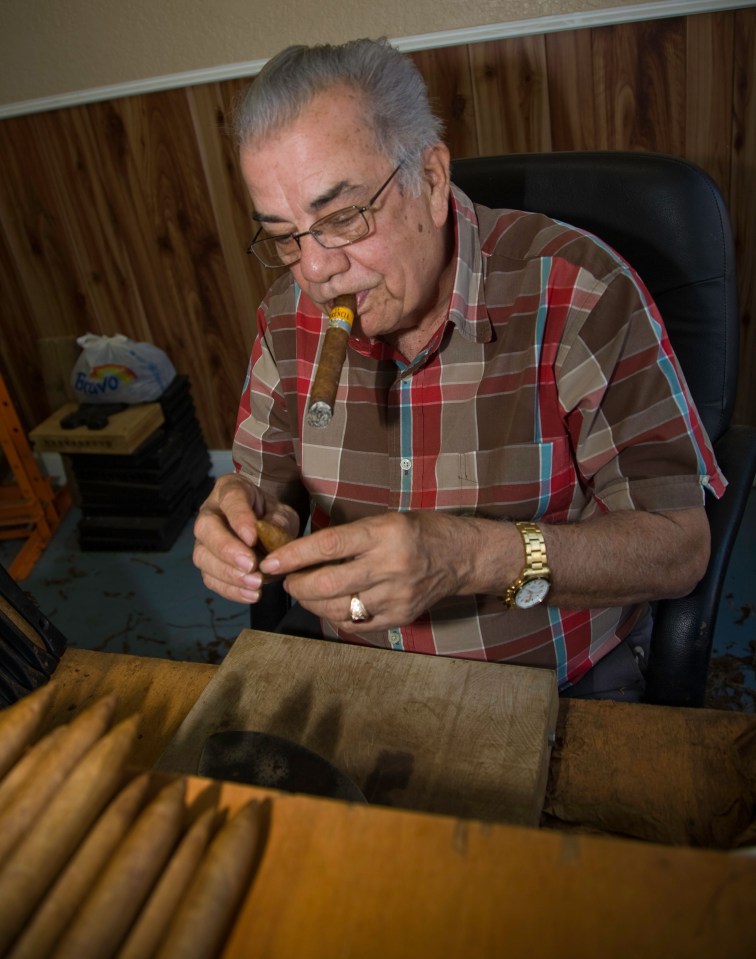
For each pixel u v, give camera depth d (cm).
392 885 51
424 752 77
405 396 107
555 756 81
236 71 206
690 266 109
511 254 104
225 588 89
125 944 48
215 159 222
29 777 56
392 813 55
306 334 115
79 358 247
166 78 210
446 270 105
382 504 113
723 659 188
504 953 48
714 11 175
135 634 225
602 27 183
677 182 109
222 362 262
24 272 254
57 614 236
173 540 257
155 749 85
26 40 211
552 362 100
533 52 189
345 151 84
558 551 89
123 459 243
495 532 89
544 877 50
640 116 192
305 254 91
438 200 98
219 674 88
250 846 53
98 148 227
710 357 111
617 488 98
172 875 51
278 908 51
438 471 108
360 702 83
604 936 48
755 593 204
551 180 116
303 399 116
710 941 47
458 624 108
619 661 112
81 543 259
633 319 96
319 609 85
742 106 184
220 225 234
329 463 115
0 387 247
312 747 79
